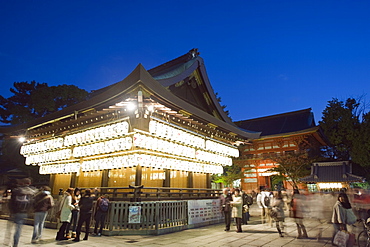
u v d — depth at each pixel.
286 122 46.12
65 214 8.52
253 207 24.56
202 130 16.30
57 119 14.56
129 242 8.35
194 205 12.55
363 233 7.66
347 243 7.18
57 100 33.25
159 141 12.80
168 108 12.11
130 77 10.12
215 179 35.41
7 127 17.81
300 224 9.21
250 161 40.81
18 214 7.11
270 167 38.75
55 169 16.50
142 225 10.05
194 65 16.05
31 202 7.99
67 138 14.69
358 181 26.27
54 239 8.69
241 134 19.44
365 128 31.64
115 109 12.26
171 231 10.62
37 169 28.53
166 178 14.27
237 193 10.90
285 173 34.81
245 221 13.32
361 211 11.66
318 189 28.38
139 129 11.88
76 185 15.12
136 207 10.12
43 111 32.81
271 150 40.62
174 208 11.35
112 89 11.05
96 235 9.58
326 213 11.95
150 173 13.53
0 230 10.60
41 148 16.48
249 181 40.22
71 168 15.38
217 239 8.94
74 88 33.72
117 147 12.65
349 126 33.31
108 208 10.13
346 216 7.39
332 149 40.22
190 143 14.60
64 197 8.84
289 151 39.06
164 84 13.19
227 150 18.55
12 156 29.94
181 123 14.57
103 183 13.82
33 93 31.83
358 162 31.70
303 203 9.53
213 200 14.16
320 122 37.47
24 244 7.77
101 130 12.88
